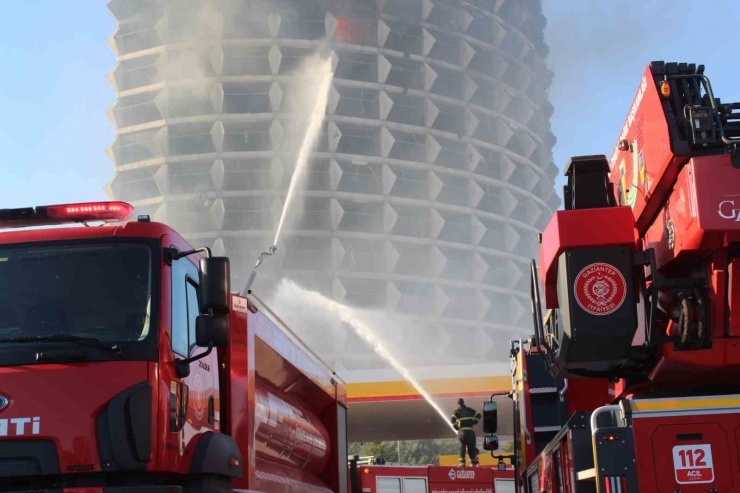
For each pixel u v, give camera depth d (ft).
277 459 24.50
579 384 26.16
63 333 16.39
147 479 15.99
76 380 15.83
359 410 107.96
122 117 239.71
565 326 18.78
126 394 15.80
